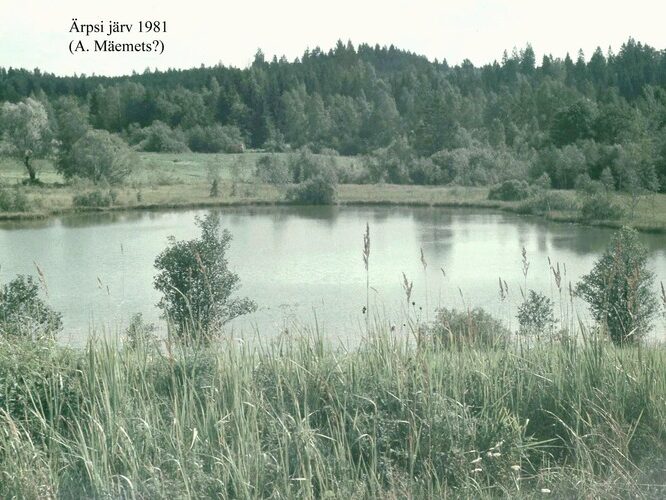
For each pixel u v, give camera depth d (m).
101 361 7.15
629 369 7.50
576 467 5.97
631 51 196.12
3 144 107.88
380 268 42.62
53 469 5.92
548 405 7.14
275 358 7.55
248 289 35.53
